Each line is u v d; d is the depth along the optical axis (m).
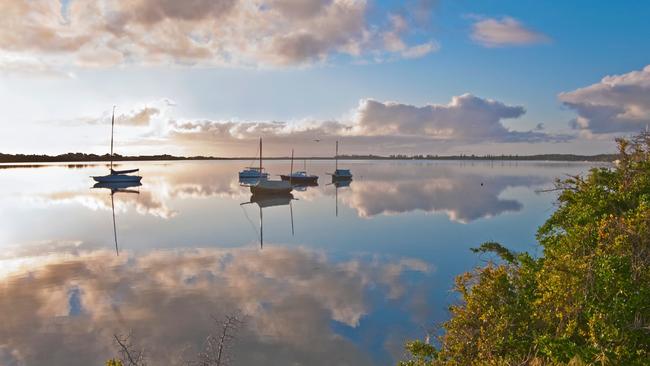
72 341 12.59
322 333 13.14
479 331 7.63
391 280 18.89
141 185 87.38
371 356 11.67
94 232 32.06
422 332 13.15
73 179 101.12
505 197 60.75
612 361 5.96
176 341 12.45
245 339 12.65
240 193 68.56
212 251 25.39
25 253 24.73
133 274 19.94
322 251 25.38
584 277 6.63
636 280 6.48
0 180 96.12
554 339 6.52
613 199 9.10
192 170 195.88
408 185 89.19
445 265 21.64
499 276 8.16
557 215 10.34
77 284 18.30
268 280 18.89
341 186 86.69
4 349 12.10
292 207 49.12
